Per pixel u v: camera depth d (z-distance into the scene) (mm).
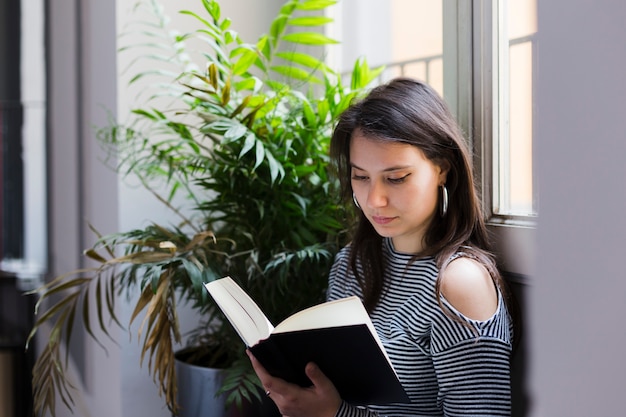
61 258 2270
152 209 1754
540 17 437
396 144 1026
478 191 1241
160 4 1717
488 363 973
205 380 1370
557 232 436
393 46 1670
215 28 1358
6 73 2344
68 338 1438
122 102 1696
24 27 2361
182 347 1775
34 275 2258
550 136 435
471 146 1236
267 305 1411
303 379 1002
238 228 1452
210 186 1435
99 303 1365
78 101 2047
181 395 1426
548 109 435
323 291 1432
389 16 1669
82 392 2059
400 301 1104
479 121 1249
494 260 1098
